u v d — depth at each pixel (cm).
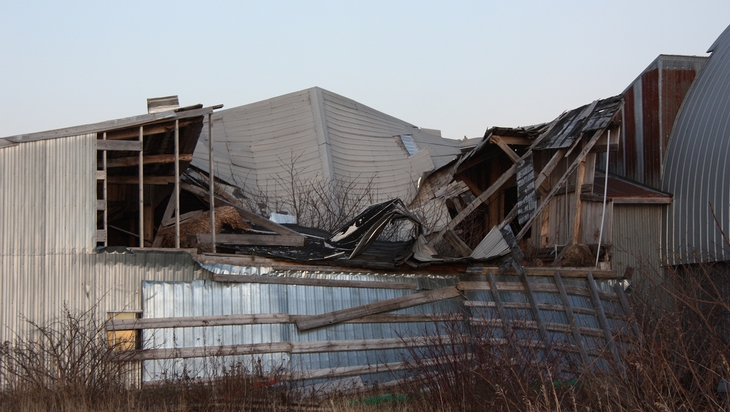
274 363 1417
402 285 1611
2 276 1344
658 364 962
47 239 1384
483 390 1094
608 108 1998
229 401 1151
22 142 1389
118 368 1257
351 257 1588
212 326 1409
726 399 926
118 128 1484
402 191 2903
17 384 1204
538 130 2172
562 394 1030
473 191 2411
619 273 2084
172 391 1223
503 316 1587
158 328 1371
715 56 2389
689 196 2169
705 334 1014
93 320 1352
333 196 2677
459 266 1675
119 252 1410
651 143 2383
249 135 3022
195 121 1584
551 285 1705
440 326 1574
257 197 2611
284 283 1499
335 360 1473
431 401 1142
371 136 3195
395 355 1523
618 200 2122
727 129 2123
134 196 1959
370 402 1277
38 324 1352
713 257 2002
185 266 1440
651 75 2417
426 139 3409
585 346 1596
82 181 1430
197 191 1869
